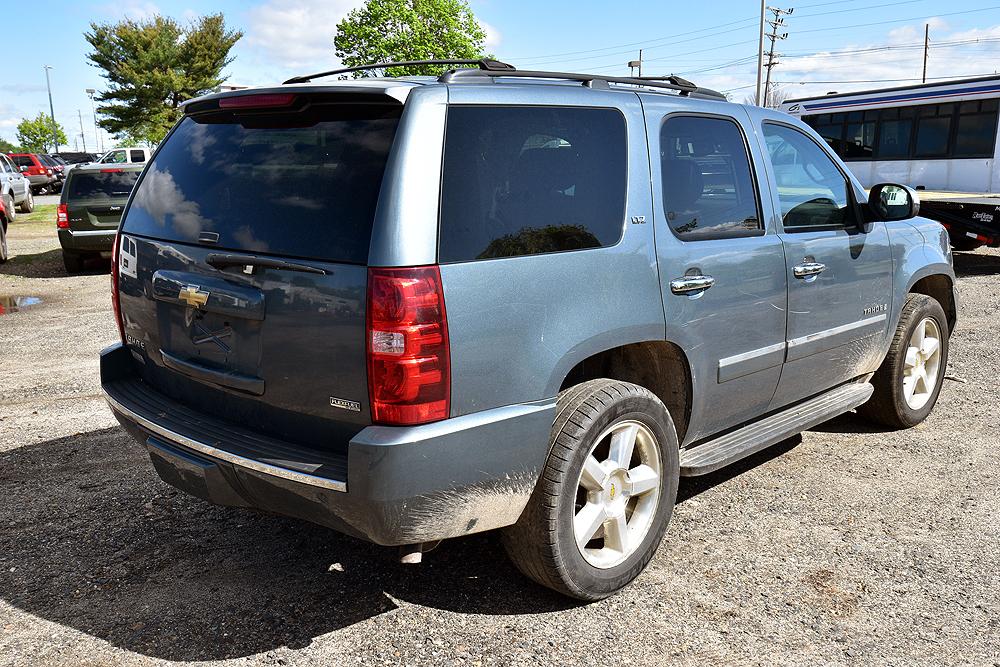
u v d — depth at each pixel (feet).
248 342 9.21
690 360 11.16
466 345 8.53
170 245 10.01
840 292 13.96
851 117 63.05
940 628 9.82
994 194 48.34
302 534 12.23
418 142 8.48
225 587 10.75
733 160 12.17
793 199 13.17
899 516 12.80
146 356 10.99
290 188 9.02
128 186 39.93
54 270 42.68
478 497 8.87
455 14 134.10
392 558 11.50
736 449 12.07
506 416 8.89
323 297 8.45
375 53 129.49
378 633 9.72
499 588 10.71
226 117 10.21
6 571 11.17
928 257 16.39
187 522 12.65
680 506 13.21
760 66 129.70
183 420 9.92
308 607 10.27
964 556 11.52
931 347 16.84
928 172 56.90
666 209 10.85
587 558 10.09
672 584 10.82
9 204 74.54
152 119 184.14
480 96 9.14
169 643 9.53
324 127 9.06
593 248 9.82
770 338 12.55
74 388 19.99
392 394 8.18
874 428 16.97
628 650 9.39
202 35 186.91
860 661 9.20
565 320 9.41
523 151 9.36
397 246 8.16
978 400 18.75
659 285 10.55
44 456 15.40
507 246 8.95
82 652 9.36
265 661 9.20
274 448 8.99
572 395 9.83
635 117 10.77
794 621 9.96
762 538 12.09
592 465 9.91
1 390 19.84
